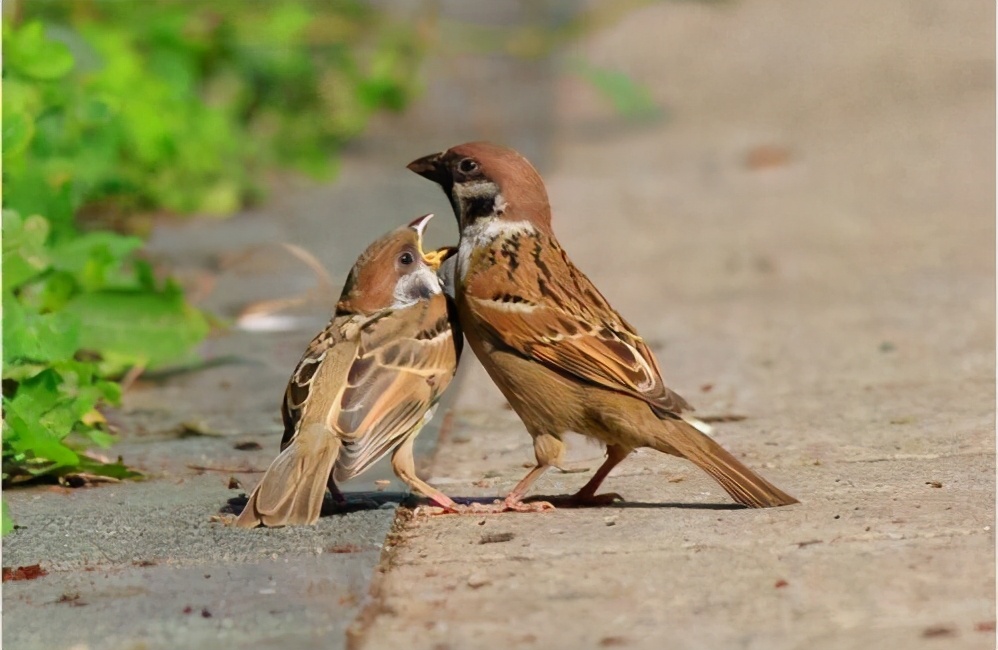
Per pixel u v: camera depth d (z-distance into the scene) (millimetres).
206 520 8977
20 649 6938
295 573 7863
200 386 12695
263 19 21719
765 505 8664
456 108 26344
